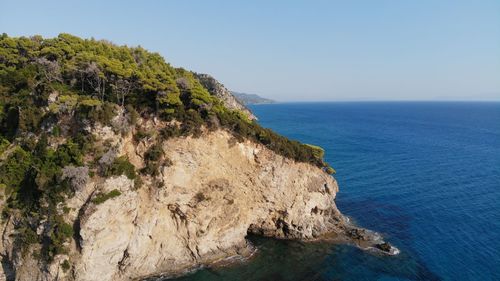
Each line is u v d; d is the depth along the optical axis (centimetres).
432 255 4172
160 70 4653
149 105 3903
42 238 3300
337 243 4547
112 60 4097
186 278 3750
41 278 3256
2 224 3444
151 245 3809
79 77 4022
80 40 4775
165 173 3750
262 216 4684
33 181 3409
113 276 3597
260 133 4506
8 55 4456
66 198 3294
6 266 3450
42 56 4278
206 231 4122
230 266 4003
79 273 3294
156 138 3794
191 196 3988
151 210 3738
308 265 4031
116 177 3416
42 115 3697
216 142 4112
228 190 4219
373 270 3906
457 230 4781
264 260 4138
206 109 4075
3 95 4081
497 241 4438
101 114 3475
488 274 3728
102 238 3369
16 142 3731
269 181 4528
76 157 3378
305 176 4816
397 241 4559
